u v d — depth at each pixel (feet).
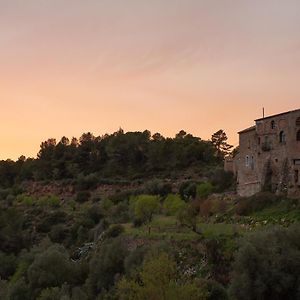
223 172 406.21
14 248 438.40
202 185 404.98
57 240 447.01
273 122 324.39
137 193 501.15
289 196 291.79
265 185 321.32
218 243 228.02
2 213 480.23
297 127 306.35
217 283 193.16
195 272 220.02
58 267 284.82
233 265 194.08
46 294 251.19
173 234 261.65
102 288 243.40
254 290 177.06
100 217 454.40
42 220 500.74
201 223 294.87
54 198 570.87
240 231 246.06
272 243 188.34
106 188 606.96
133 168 655.76
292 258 181.47
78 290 249.96
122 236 296.92
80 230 418.10
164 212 377.09
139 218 337.11
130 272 221.25
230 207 319.47
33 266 285.64
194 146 640.58
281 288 177.17
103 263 261.24
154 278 158.81
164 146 646.74
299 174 299.38
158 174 611.47
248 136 347.97
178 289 157.99
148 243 266.77
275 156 319.88
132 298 161.68
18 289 277.64
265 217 275.18
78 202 583.99
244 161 350.64
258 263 180.96
